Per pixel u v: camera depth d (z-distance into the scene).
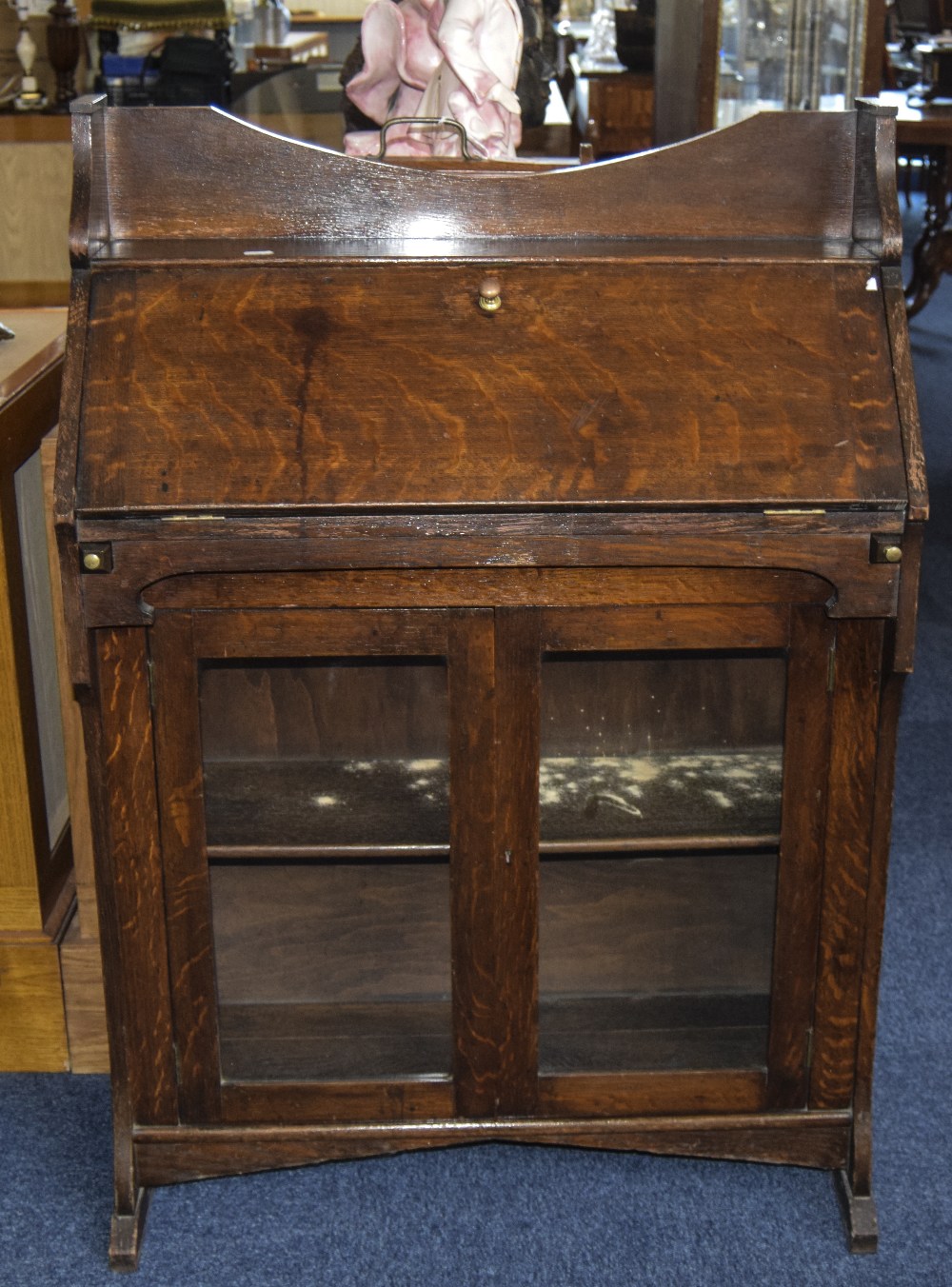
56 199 3.91
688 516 1.69
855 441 1.71
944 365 6.15
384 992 2.06
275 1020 2.02
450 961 1.94
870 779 1.83
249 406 1.70
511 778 1.82
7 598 2.07
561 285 1.76
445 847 1.85
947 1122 2.21
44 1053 2.30
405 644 1.76
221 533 1.68
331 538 1.68
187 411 1.70
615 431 1.70
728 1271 1.94
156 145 1.84
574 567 1.73
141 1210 1.98
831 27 3.89
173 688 1.76
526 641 1.76
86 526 1.67
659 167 1.86
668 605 1.76
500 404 1.71
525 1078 1.95
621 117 6.16
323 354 1.72
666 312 1.75
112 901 1.86
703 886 2.03
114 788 1.81
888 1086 2.28
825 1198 2.07
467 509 1.68
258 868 1.98
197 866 1.84
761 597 1.75
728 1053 1.98
